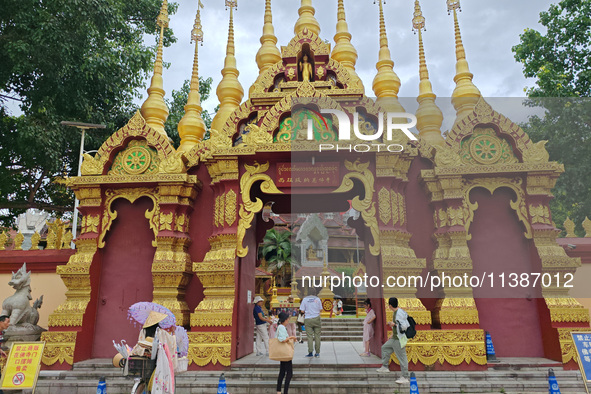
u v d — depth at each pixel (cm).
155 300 947
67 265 977
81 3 1575
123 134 1049
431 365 843
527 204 940
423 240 985
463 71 1136
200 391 812
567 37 1569
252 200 1079
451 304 884
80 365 903
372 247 925
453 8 1188
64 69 1593
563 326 862
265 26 1296
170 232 980
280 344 745
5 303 935
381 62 1158
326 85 1068
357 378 823
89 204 1015
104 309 995
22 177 1936
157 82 1191
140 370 579
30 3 1547
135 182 1003
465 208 946
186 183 1010
